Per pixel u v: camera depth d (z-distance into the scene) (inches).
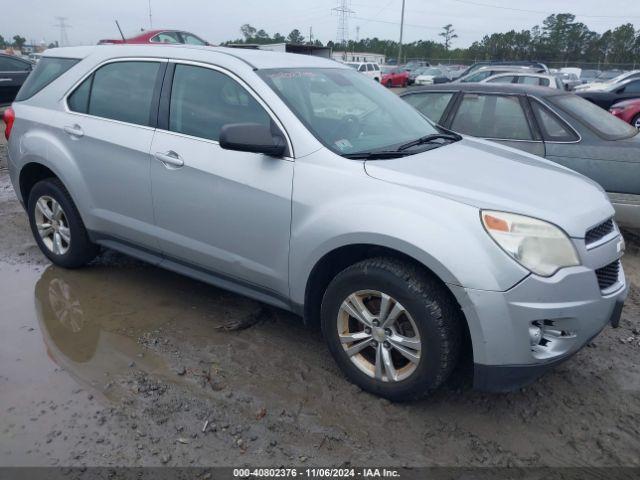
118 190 160.1
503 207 110.3
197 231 145.6
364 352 127.2
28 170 186.7
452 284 107.1
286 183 127.7
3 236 223.8
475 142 160.4
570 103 226.7
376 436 114.0
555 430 117.0
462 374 135.1
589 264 111.3
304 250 125.4
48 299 169.6
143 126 154.9
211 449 109.2
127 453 107.4
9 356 138.9
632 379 135.0
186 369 134.4
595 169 211.5
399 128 152.2
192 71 149.7
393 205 114.6
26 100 186.2
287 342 148.2
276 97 134.6
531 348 108.7
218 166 137.7
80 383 128.3
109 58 167.8
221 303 169.0
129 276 186.9
